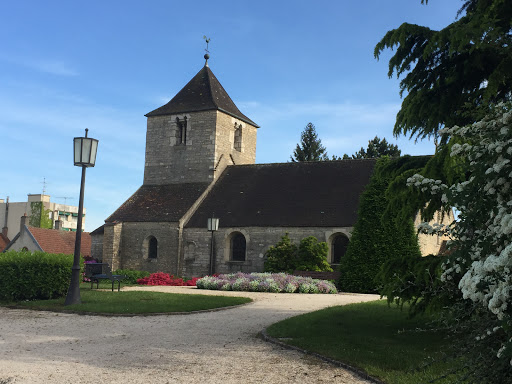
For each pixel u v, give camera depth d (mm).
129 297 17031
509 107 6086
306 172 33812
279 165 35438
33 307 15359
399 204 9984
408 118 10133
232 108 39500
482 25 8289
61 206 96375
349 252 24562
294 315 14039
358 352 8633
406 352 8656
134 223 34875
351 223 27969
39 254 17422
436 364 7508
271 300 17922
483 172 5258
